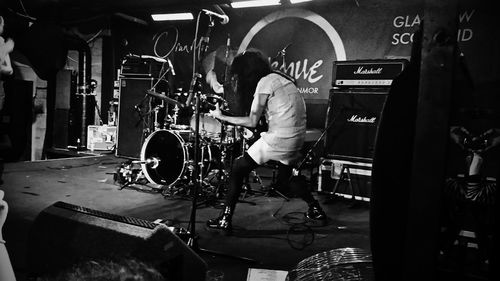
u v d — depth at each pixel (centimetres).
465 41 518
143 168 470
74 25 823
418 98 90
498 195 92
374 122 435
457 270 96
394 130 94
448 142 88
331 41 627
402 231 96
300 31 648
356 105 445
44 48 556
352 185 452
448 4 85
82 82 780
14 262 254
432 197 90
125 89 684
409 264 94
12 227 325
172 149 464
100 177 558
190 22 736
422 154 90
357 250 157
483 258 96
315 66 641
